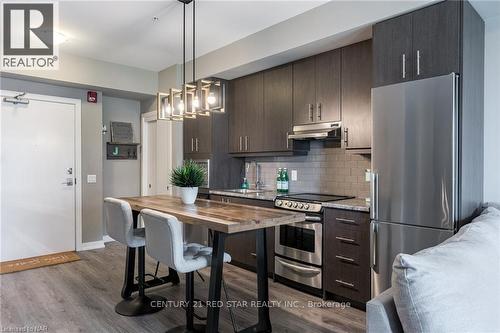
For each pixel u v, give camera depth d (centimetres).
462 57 220
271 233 349
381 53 257
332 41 301
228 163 449
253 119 412
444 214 220
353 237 276
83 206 461
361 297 271
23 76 393
